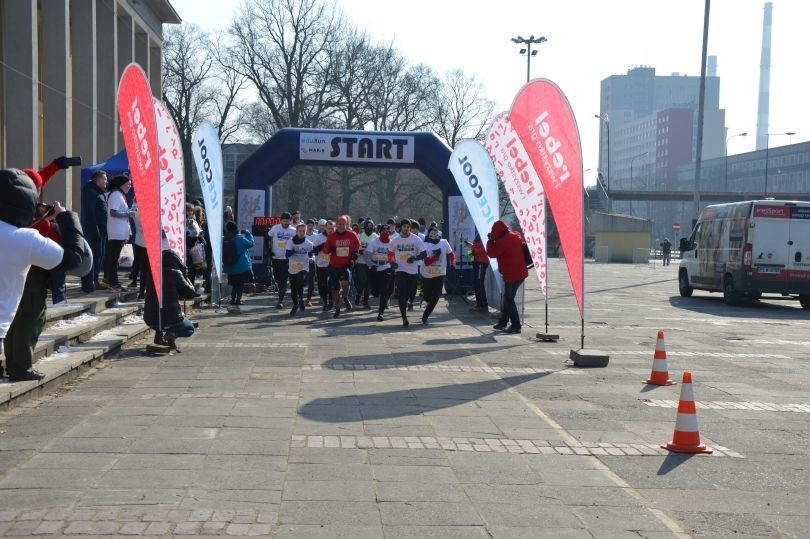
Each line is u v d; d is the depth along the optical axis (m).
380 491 5.59
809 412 8.77
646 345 13.91
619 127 181.50
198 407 8.02
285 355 11.59
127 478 5.69
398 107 53.44
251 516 5.01
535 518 5.16
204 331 14.24
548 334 14.02
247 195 24.06
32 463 6.02
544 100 11.91
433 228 16.20
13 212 7.13
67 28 26.47
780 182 111.94
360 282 19.80
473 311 18.89
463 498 5.51
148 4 35.50
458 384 9.75
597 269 48.88
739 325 17.73
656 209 127.56
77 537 4.59
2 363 8.26
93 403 8.10
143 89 10.34
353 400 8.62
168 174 13.17
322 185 53.69
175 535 4.66
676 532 5.00
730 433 7.75
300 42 49.31
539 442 7.11
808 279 22.31
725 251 23.59
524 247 15.07
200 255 17.61
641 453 6.86
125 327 12.51
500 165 15.52
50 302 12.49
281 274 18.55
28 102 23.95
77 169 28.25
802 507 5.57
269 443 6.74
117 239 14.37
